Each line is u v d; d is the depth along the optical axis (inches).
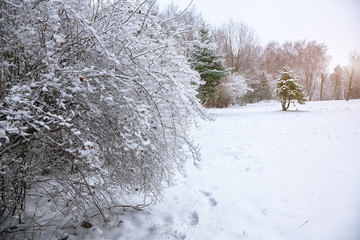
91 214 118.8
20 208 102.4
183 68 111.0
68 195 119.8
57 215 113.7
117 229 111.7
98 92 83.0
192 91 105.2
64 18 80.3
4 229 95.1
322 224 118.8
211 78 674.2
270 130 359.6
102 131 96.0
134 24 95.0
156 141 96.4
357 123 378.3
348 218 120.5
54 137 90.1
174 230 119.0
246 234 117.2
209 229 123.1
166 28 105.5
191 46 115.3
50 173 105.0
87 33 77.4
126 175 107.2
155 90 93.9
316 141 274.8
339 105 768.3
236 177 185.9
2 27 74.0
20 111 59.4
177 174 195.2
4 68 72.1
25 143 82.6
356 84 1610.5
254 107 902.4
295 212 132.0
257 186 167.3
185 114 106.3
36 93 70.4
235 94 959.0
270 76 1744.6
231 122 465.4
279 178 176.9
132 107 77.8
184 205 145.4
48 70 68.3
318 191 151.9
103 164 101.6
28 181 93.4
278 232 116.9
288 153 235.1
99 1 87.6
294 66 2207.2
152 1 91.2
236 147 269.7
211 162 225.0
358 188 150.1
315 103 943.7
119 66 83.4
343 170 180.4
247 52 1456.7
